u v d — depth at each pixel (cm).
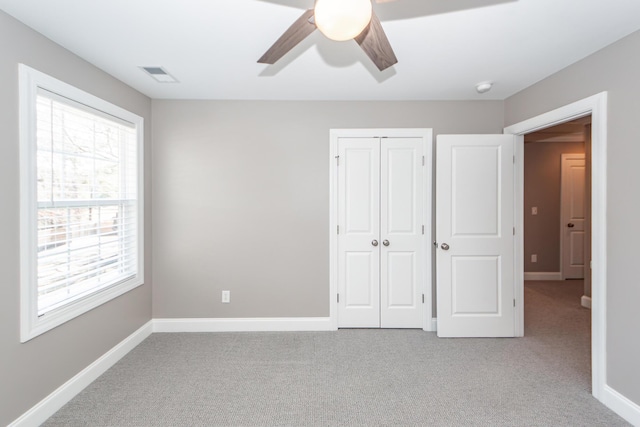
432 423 186
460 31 188
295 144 314
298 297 319
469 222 300
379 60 161
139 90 286
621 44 194
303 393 214
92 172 234
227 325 316
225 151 313
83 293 225
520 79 262
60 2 158
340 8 112
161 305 315
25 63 177
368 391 217
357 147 315
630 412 187
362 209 317
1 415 166
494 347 282
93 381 229
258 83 270
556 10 167
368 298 320
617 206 196
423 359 260
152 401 206
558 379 231
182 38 196
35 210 183
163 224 313
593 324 211
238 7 165
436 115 314
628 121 190
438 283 302
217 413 195
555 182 530
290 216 316
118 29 184
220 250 316
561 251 529
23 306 176
